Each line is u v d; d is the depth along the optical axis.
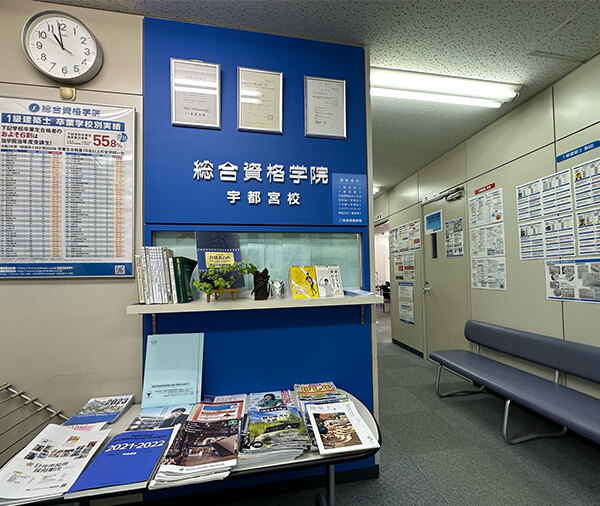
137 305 1.25
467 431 2.10
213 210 1.53
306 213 1.64
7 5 1.37
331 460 0.96
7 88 1.36
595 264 1.88
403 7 1.49
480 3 1.47
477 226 2.94
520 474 1.64
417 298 4.08
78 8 1.43
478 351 2.94
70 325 1.39
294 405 1.33
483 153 2.86
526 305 2.38
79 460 0.92
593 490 1.52
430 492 1.52
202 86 1.53
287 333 1.59
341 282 1.65
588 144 1.92
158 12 1.50
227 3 1.45
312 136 1.66
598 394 1.87
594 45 1.79
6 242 1.33
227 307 1.32
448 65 1.97
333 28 1.63
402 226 4.52
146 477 0.84
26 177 1.35
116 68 1.46
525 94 2.31
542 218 2.25
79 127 1.40
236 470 0.90
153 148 1.48
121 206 1.44
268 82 1.61
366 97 1.76
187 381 1.37
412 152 3.43
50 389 1.37
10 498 0.77
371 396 1.68
